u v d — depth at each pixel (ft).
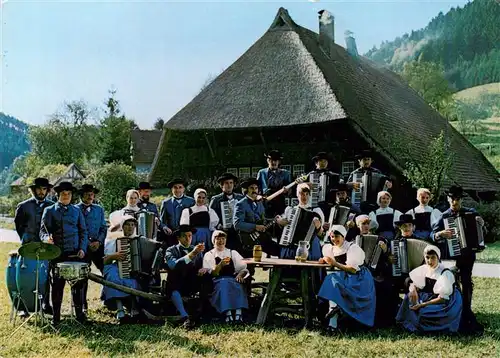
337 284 20.48
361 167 28.86
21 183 144.25
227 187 26.20
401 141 59.88
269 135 64.59
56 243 21.94
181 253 22.88
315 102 60.44
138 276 22.41
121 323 21.72
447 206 26.89
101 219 25.89
